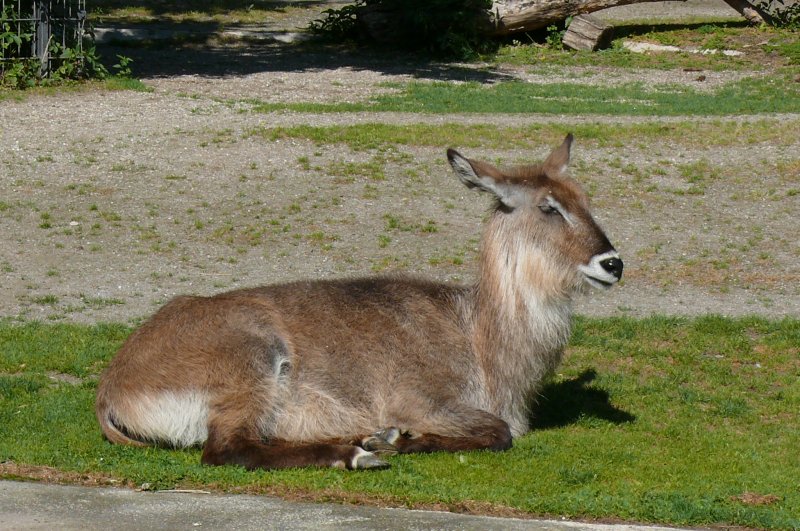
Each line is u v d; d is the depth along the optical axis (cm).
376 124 2436
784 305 1510
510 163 2158
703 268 1677
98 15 4125
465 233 1819
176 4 4594
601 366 1221
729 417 1063
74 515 723
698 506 773
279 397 870
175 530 700
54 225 1778
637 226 1870
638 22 4216
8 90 2689
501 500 777
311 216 1870
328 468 839
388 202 1950
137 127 2375
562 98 2930
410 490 788
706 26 3888
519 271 922
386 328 912
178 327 878
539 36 3834
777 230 1861
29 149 2172
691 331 1348
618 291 1567
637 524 754
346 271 1623
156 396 863
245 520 722
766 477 873
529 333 927
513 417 955
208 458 842
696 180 2119
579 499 782
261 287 948
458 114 2655
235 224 1820
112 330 1286
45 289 1501
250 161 2144
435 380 911
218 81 3064
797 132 2428
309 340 891
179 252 1688
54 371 1148
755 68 3422
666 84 3203
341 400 894
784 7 4175
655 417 1055
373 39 3762
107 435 892
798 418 1069
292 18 4434
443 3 3600
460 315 949
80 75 2870
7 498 753
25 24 2798
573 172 2136
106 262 1628
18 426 947
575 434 985
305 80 3147
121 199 1917
